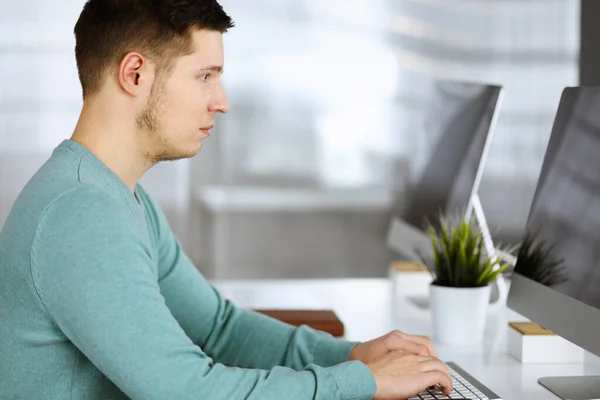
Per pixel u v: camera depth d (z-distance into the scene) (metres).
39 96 4.87
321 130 5.04
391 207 5.08
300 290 2.68
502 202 5.13
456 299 1.92
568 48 5.10
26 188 1.29
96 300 1.19
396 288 2.60
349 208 5.10
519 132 5.17
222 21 1.38
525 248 1.77
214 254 5.08
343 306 2.40
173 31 1.33
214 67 1.38
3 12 4.82
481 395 1.44
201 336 1.77
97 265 1.20
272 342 1.72
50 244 1.21
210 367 1.27
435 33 5.02
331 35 4.98
